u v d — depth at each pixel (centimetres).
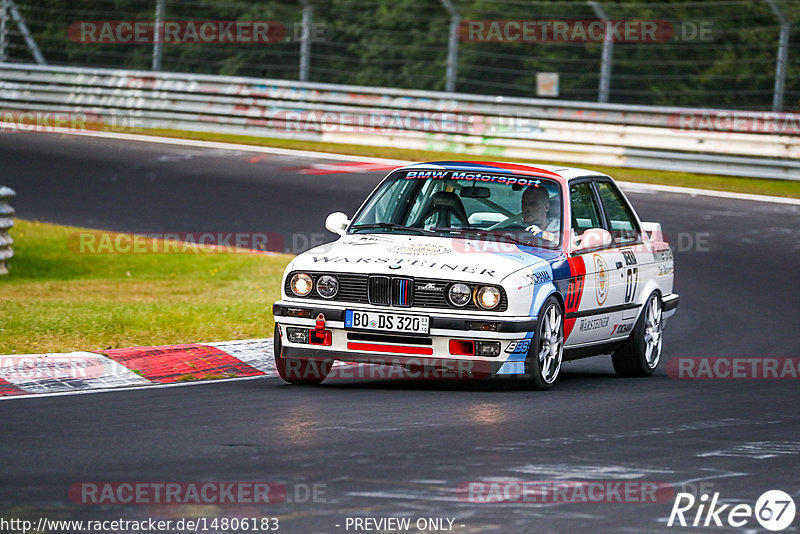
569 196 2198
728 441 1616
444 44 7431
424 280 1948
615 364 2369
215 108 6278
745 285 3484
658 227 2514
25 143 5872
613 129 5481
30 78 6606
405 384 2102
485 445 1538
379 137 5912
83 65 7838
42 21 7806
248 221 4331
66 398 1881
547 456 1481
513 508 1225
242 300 3069
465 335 1927
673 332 2867
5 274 3538
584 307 2150
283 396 1920
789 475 1413
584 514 1211
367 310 1955
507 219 2170
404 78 7538
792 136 5175
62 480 1317
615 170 5425
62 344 2305
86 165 5353
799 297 3322
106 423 1664
